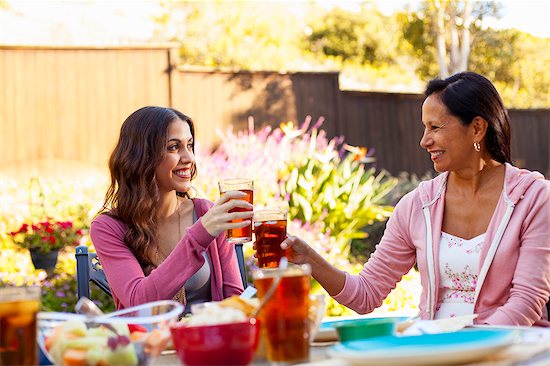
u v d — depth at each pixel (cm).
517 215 242
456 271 247
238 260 289
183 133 269
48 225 708
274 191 753
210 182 767
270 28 2183
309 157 785
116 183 274
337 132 1323
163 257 266
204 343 125
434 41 1739
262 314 140
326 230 745
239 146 851
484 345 121
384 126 1361
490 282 241
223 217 214
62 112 1198
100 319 143
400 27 1802
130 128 268
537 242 238
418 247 256
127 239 260
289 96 1297
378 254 265
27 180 1121
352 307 253
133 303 232
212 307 133
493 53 1892
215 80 1261
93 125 1211
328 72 1316
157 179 268
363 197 778
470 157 250
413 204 262
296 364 139
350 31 2356
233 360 126
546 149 1513
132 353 136
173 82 1232
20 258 764
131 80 1225
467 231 251
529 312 230
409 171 1374
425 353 119
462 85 250
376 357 120
